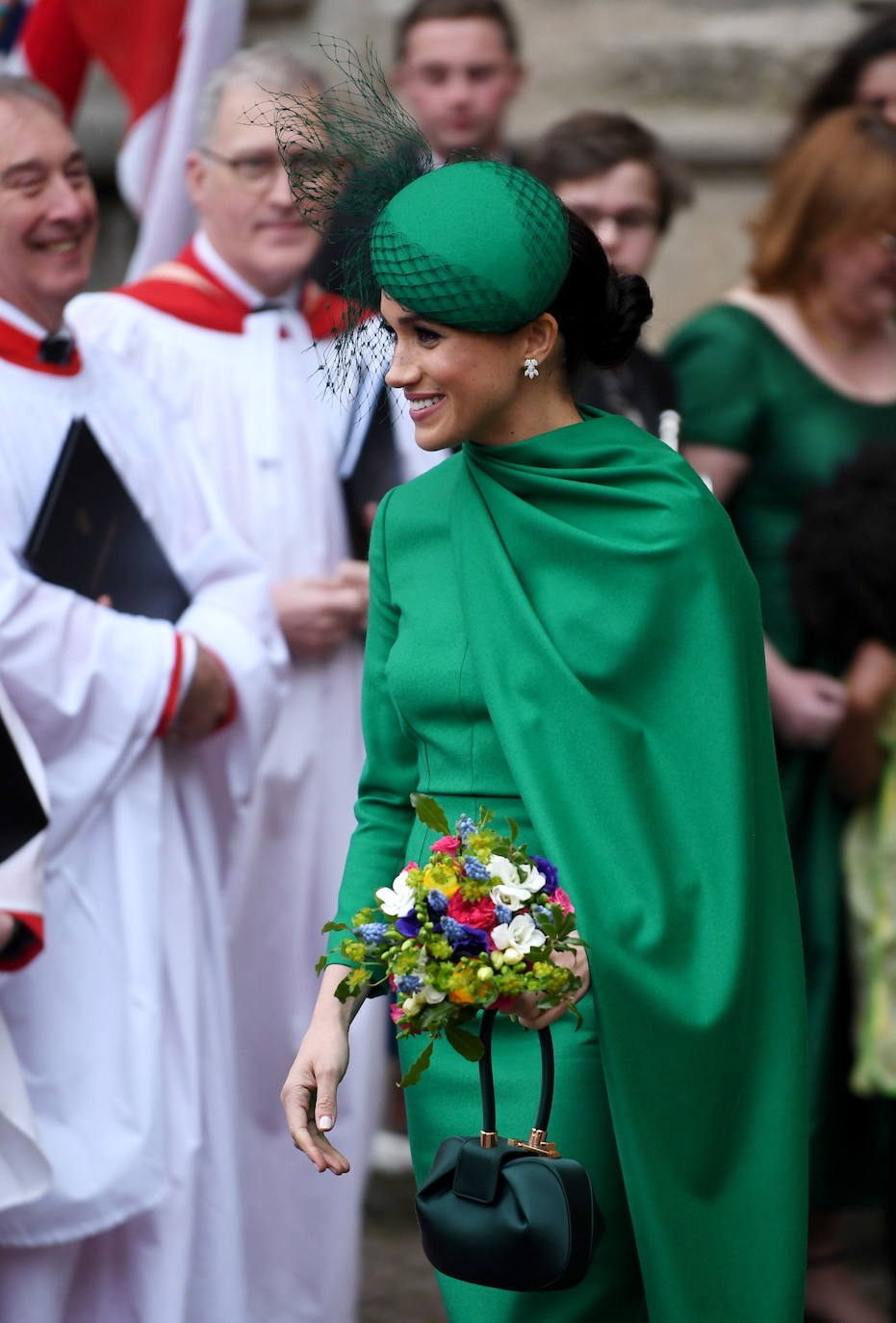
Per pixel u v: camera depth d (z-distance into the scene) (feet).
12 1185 37.91
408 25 58.49
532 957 27.02
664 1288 29.43
